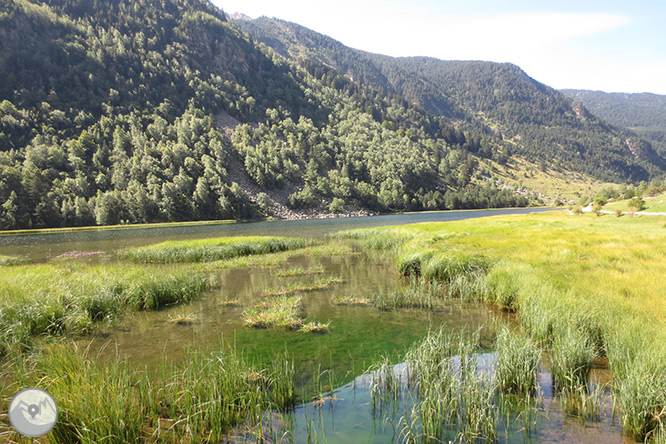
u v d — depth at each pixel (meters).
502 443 5.58
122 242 49.88
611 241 24.09
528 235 29.89
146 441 5.59
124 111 159.12
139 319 12.93
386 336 10.70
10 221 89.00
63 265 26.59
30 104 138.88
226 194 127.62
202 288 18.03
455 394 6.63
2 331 9.87
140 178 120.12
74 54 169.25
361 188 161.50
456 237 31.05
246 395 6.77
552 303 10.75
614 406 6.23
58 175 110.94
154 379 7.61
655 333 7.91
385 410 6.65
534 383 7.20
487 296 14.62
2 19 156.88
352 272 22.31
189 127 158.12
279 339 10.54
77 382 6.12
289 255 30.98
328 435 5.83
